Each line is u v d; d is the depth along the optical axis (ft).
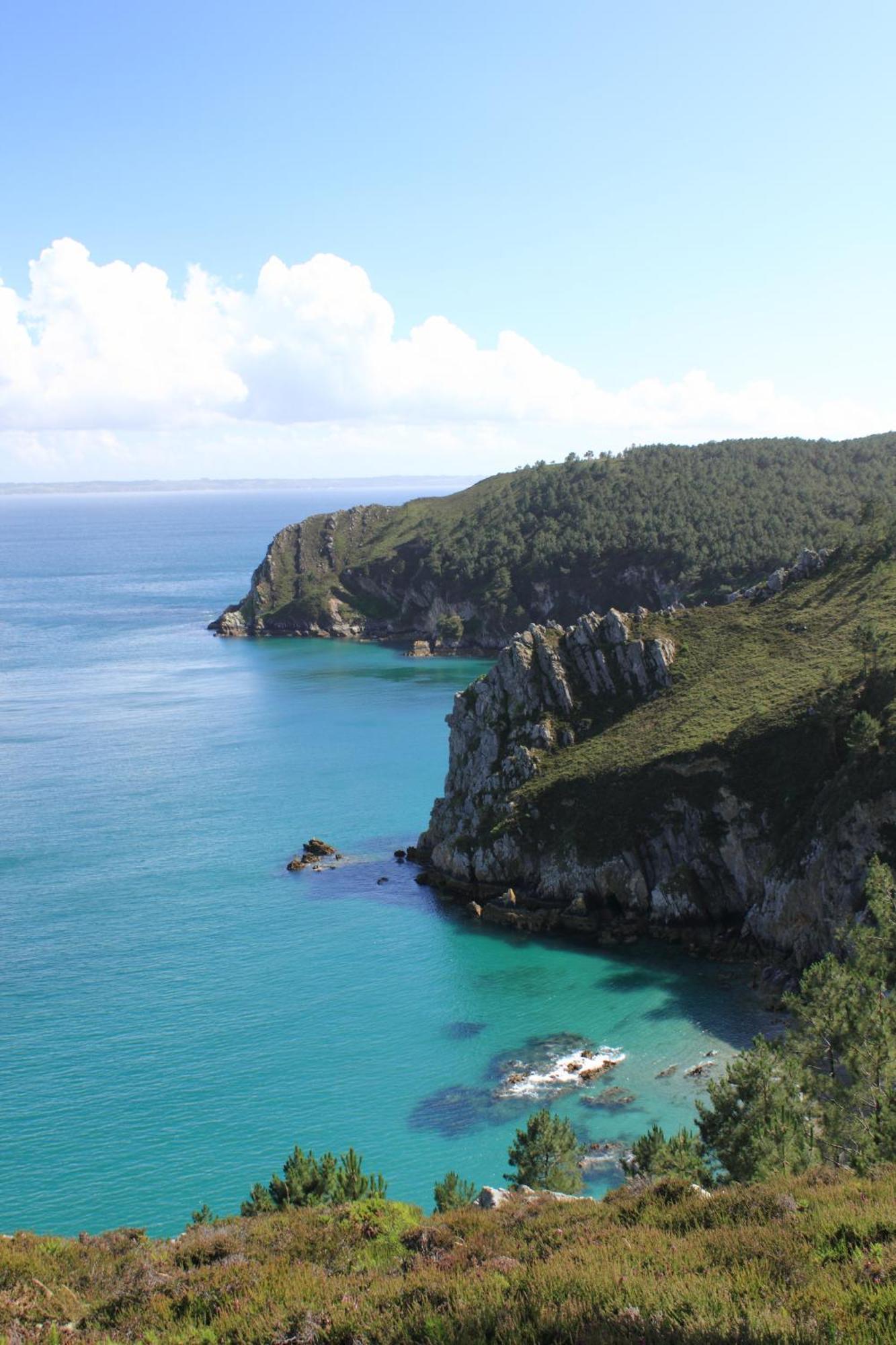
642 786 337.31
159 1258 103.19
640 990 274.98
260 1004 268.62
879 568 428.56
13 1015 261.24
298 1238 102.22
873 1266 64.34
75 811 437.58
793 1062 152.05
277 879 361.92
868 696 314.55
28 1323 86.33
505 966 293.23
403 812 440.45
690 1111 212.23
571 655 418.31
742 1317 58.85
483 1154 199.82
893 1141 127.24
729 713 352.28
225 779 488.85
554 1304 64.80
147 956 297.94
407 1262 88.17
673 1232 83.51
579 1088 224.74
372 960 297.74
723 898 312.29
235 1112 217.36
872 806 268.62
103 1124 212.43
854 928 195.93
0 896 342.03
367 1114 216.13
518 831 351.05
